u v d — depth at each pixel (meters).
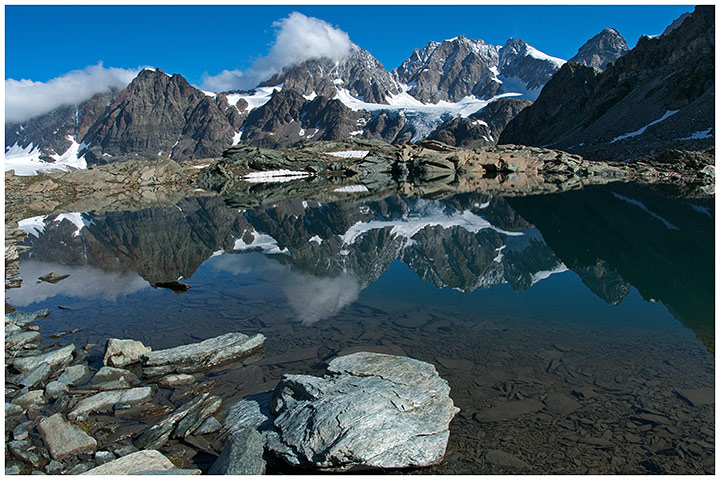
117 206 43.22
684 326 9.56
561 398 6.82
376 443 5.56
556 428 6.09
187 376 7.80
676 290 12.23
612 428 6.05
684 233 20.48
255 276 15.23
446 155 85.81
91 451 5.91
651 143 77.81
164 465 5.42
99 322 10.70
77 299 12.64
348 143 115.44
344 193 54.38
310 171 91.62
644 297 11.79
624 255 17.14
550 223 26.16
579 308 10.99
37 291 13.59
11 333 9.98
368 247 21.48
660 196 35.50
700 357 8.04
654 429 6.00
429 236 24.17
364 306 11.48
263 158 89.38
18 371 8.17
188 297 12.62
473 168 82.94
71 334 9.98
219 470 5.33
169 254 19.78
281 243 22.84
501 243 21.23
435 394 6.70
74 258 19.08
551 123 146.12
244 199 48.94
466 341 9.03
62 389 7.43
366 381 6.82
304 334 9.62
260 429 6.18
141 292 13.23
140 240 23.77
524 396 6.89
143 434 6.18
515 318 10.36
